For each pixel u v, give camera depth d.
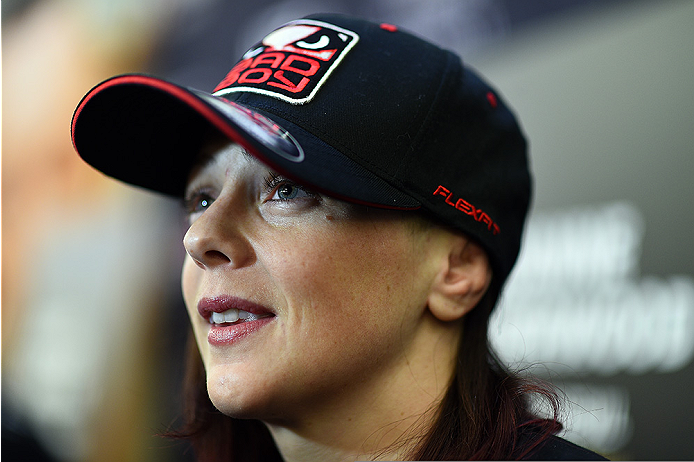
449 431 0.99
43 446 2.34
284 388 0.92
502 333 2.03
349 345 0.92
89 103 1.02
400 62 1.03
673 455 1.62
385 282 0.94
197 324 1.05
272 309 0.93
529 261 2.01
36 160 4.09
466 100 1.06
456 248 1.03
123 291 3.29
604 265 1.83
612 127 1.87
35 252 4.01
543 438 0.96
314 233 0.92
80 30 3.93
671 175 1.72
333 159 0.90
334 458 1.02
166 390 2.87
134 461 2.97
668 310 1.67
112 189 3.50
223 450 1.31
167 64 3.43
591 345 1.82
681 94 1.73
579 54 1.97
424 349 1.01
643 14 1.84
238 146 0.97
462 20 2.26
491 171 1.07
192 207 1.11
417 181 0.95
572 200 1.93
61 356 3.65
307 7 2.64
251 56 1.06
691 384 1.61
